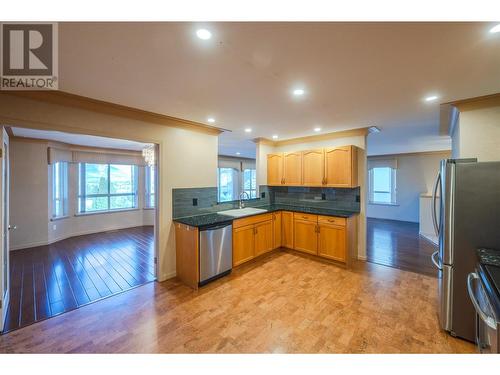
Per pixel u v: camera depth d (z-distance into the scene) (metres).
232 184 8.19
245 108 2.65
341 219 3.53
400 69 1.73
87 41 1.36
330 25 1.23
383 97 2.31
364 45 1.42
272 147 4.95
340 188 4.14
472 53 1.50
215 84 2.01
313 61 1.62
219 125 3.50
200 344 1.88
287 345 1.86
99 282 3.04
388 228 6.31
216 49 1.47
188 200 3.41
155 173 3.16
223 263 3.18
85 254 4.19
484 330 1.51
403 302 2.52
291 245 4.19
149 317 2.26
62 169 5.23
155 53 1.51
